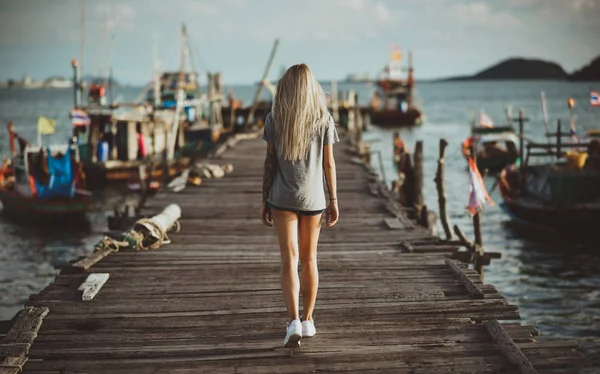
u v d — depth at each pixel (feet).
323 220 32.63
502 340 15.28
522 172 65.00
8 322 17.70
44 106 449.48
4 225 66.85
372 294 19.48
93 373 14.02
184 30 102.17
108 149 95.25
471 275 20.98
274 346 15.30
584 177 57.52
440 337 15.93
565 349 15.02
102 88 98.94
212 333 16.35
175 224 31.48
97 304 18.71
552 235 58.23
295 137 14.16
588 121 212.23
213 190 42.80
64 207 67.67
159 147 98.53
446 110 342.23
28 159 80.28
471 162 33.14
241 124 157.07
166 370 14.11
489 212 69.62
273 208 14.79
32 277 48.24
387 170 106.52
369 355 14.74
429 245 26.73
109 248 25.68
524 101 426.92
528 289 42.29
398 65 230.48
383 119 224.74
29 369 14.25
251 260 24.32
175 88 114.52
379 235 29.35
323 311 17.79
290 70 14.39
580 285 43.01
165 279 21.50
